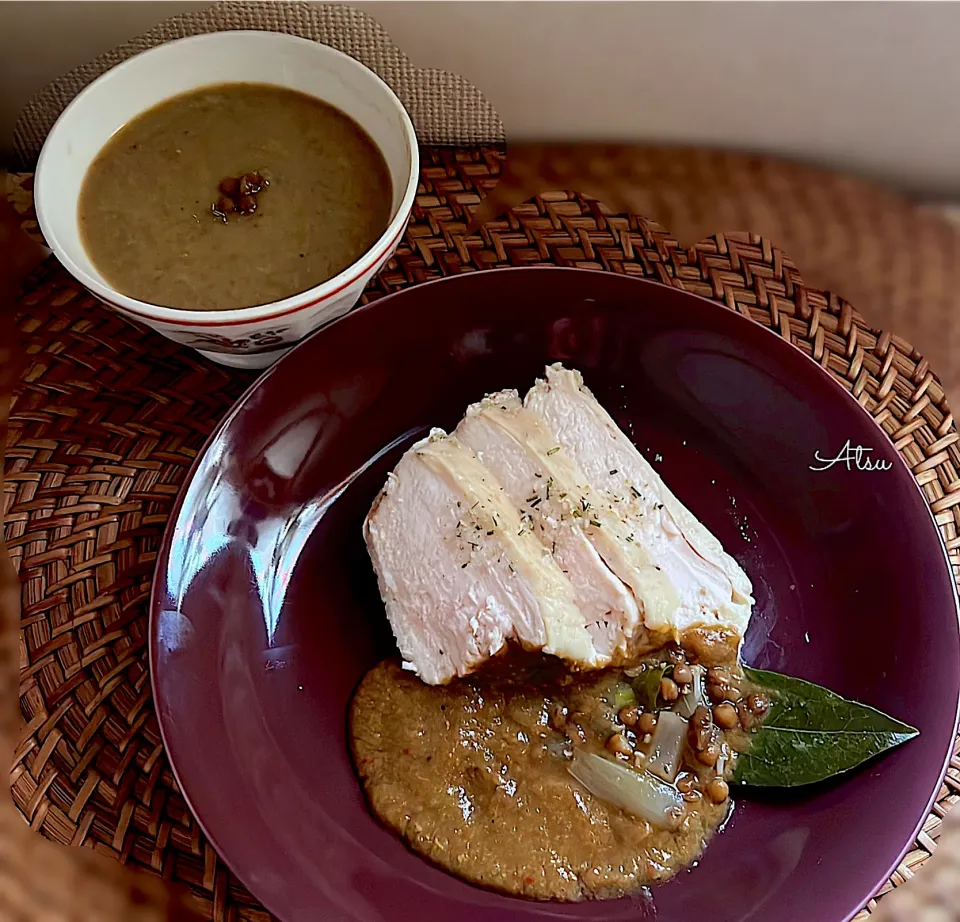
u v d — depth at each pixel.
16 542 0.38
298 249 0.35
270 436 0.38
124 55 0.40
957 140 0.45
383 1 0.39
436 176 0.44
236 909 0.35
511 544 0.36
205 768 0.34
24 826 0.35
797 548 0.39
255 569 0.38
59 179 0.35
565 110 0.44
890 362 0.43
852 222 0.45
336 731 0.36
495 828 0.35
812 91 0.43
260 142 0.37
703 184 0.45
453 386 0.40
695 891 0.34
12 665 0.37
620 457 0.38
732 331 0.39
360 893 0.33
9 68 0.41
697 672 0.37
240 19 0.40
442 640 0.36
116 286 0.35
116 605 0.38
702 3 0.39
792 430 0.39
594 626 0.36
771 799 0.36
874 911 0.36
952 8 0.39
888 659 0.37
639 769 0.36
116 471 0.39
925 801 0.34
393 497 0.38
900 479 0.38
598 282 0.38
